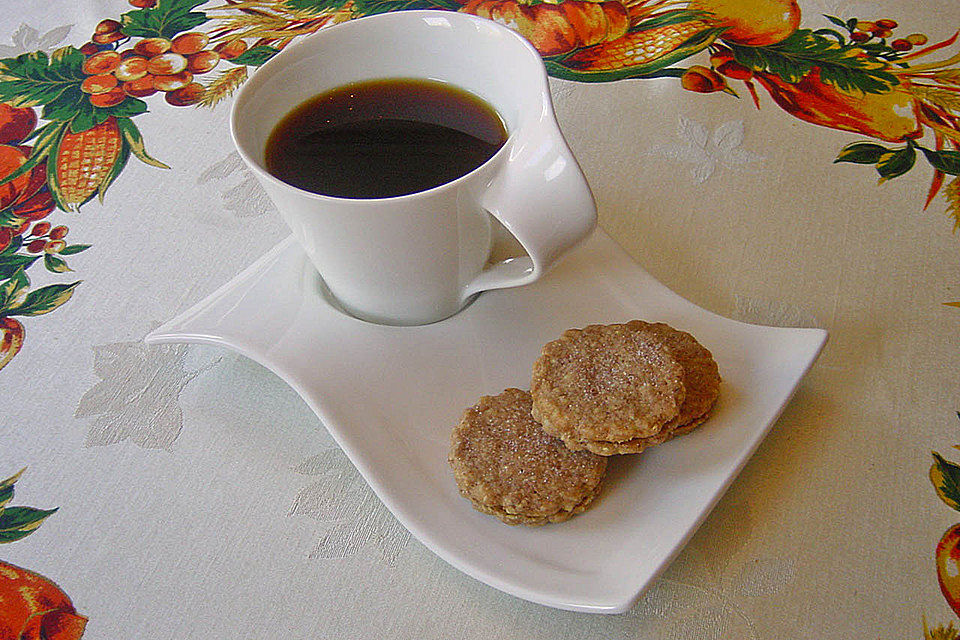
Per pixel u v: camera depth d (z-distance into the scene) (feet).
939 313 1.11
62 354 1.14
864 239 1.19
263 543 0.97
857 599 0.90
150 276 1.21
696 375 0.98
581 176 0.96
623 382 0.95
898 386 1.04
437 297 1.07
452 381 1.03
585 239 1.00
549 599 0.85
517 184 0.98
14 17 1.64
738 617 0.90
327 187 1.01
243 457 1.03
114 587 0.94
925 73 1.40
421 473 0.96
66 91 1.49
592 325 1.02
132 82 1.50
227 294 1.11
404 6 1.60
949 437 1.00
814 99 1.38
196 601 0.93
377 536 0.97
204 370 1.11
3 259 1.24
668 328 1.02
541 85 0.99
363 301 1.07
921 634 0.88
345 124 1.10
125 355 1.13
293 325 1.07
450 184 0.95
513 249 1.13
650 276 1.10
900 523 0.94
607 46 1.50
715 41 1.48
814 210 1.23
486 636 0.90
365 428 0.99
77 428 1.07
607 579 0.86
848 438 1.00
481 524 0.92
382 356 1.05
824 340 0.99
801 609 0.90
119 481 1.02
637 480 0.94
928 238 1.18
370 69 1.13
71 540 0.98
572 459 0.93
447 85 1.13
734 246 1.19
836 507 0.96
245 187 1.32
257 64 1.51
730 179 1.27
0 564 0.96
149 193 1.32
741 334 1.03
